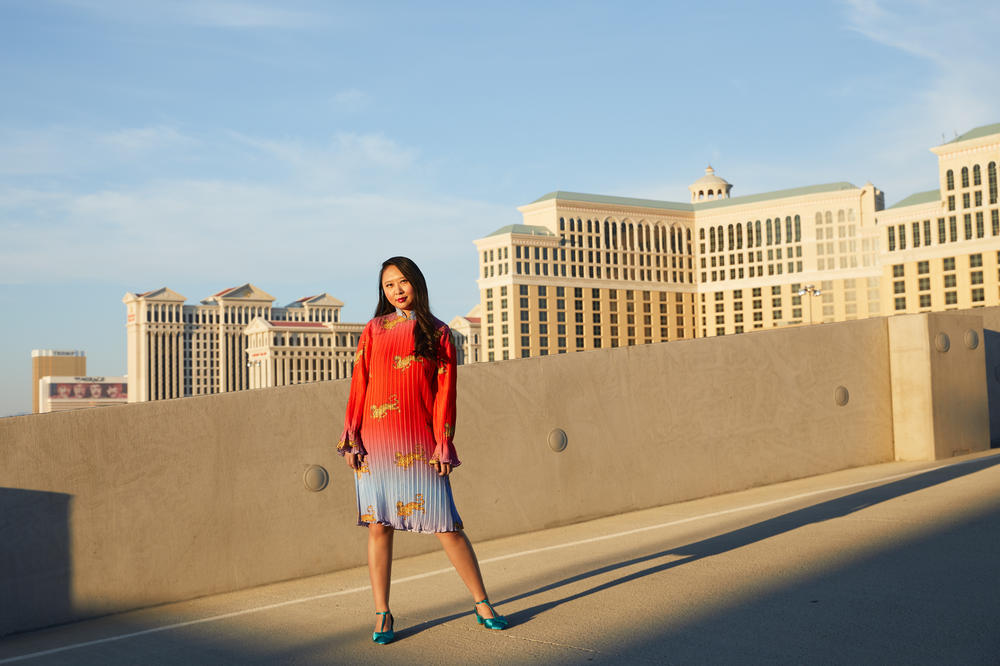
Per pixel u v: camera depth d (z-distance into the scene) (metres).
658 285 167.88
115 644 4.41
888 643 3.53
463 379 6.75
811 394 9.04
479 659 3.62
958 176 135.12
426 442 3.91
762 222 165.50
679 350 8.10
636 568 5.18
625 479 7.59
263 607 5.05
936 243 137.62
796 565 4.88
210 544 5.56
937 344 9.52
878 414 9.58
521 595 4.75
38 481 4.99
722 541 5.81
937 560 4.75
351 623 4.46
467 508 6.67
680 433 8.01
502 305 154.12
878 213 145.00
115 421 5.27
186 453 5.51
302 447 5.96
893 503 6.50
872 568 4.69
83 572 5.11
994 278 131.00
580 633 3.89
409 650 3.83
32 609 4.93
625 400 7.66
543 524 7.06
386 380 3.92
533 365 7.14
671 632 3.82
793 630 3.75
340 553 6.07
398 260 3.97
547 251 155.75
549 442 7.15
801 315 160.25
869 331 9.61
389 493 3.90
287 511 5.87
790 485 8.46
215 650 4.13
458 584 5.24
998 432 10.68
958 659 3.31
